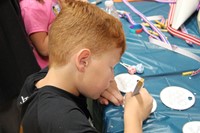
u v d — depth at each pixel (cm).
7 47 120
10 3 111
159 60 96
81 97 77
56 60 71
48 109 64
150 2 135
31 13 126
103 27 68
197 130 69
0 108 142
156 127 71
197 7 123
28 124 67
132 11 127
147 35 110
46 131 61
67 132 59
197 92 81
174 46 102
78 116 63
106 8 123
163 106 77
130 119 69
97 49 66
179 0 114
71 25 69
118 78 87
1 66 124
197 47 104
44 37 131
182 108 76
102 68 69
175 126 71
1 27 114
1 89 133
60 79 71
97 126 94
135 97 76
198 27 115
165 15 124
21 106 76
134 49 102
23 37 119
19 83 130
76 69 68
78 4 74
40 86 74
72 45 67
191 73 90
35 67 127
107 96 79
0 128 138
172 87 83
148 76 89
